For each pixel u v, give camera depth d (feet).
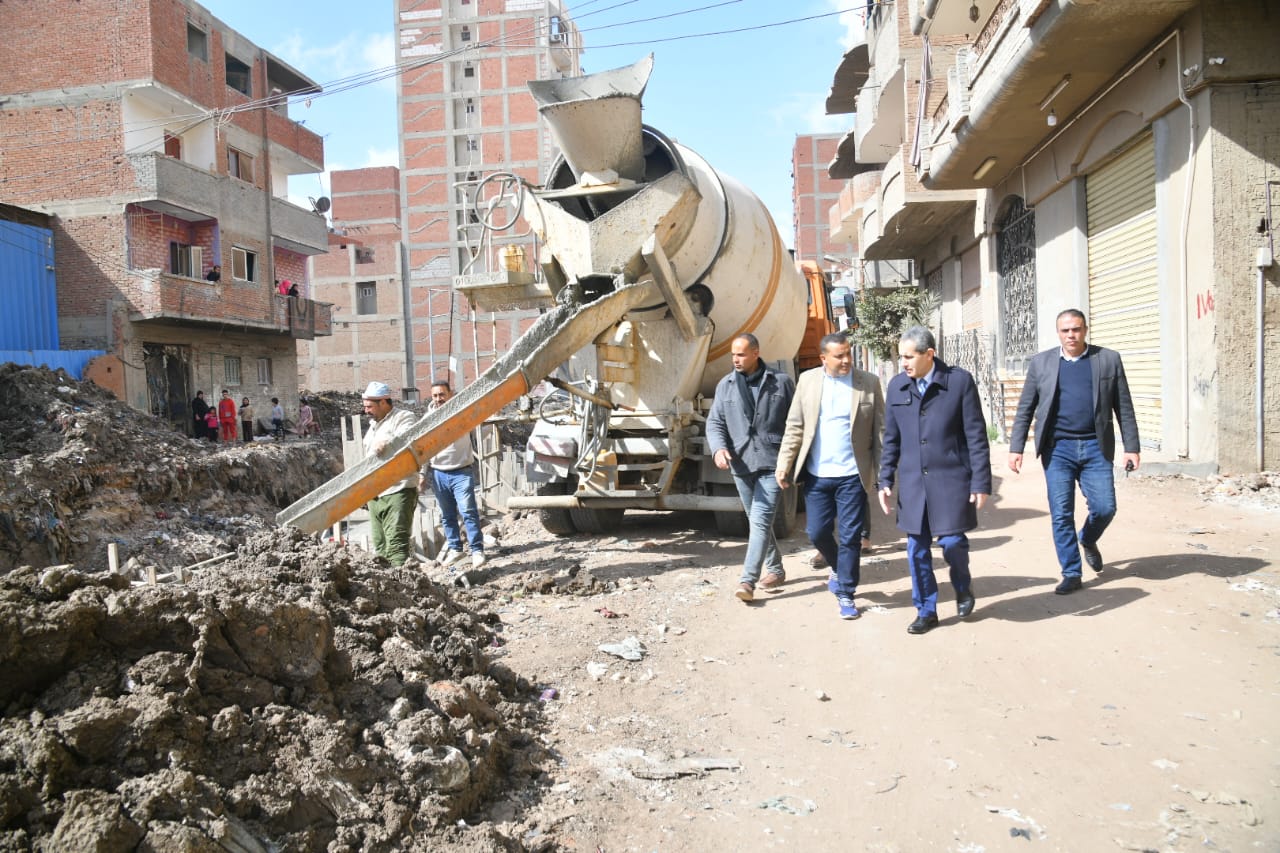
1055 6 32.04
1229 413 31.09
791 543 27.48
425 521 31.30
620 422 26.66
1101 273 42.68
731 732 14.01
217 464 54.24
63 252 87.92
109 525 42.57
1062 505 19.66
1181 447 33.50
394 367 205.26
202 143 100.27
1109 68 36.73
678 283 24.73
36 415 49.14
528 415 28.91
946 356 73.56
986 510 30.68
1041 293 49.49
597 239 23.57
